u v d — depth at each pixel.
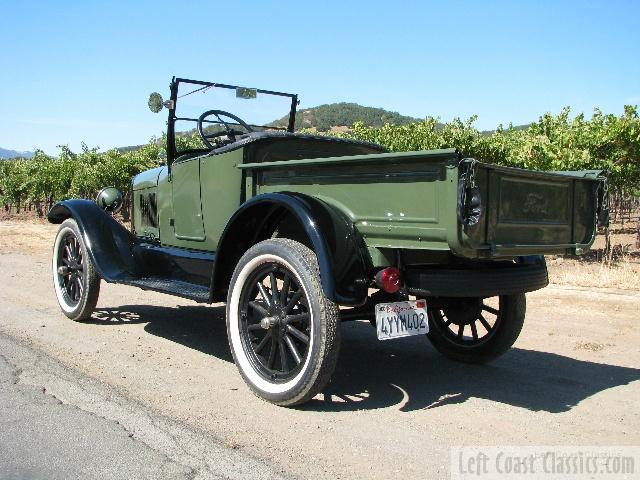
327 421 3.00
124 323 5.24
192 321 5.41
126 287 7.30
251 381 3.31
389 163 2.91
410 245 2.88
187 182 4.46
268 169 3.63
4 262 9.72
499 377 3.85
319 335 2.97
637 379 3.79
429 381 3.75
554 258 11.01
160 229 4.92
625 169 11.27
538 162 10.63
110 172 21.83
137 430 2.80
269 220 3.56
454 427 2.96
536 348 4.57
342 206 3.19
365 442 2.74
